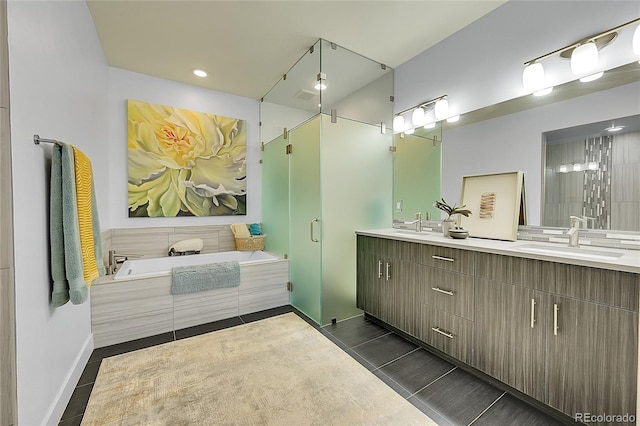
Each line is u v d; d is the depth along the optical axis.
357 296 2.73
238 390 1.04
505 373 1.54
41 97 1.28
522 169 1.99
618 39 1.57
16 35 1.08
